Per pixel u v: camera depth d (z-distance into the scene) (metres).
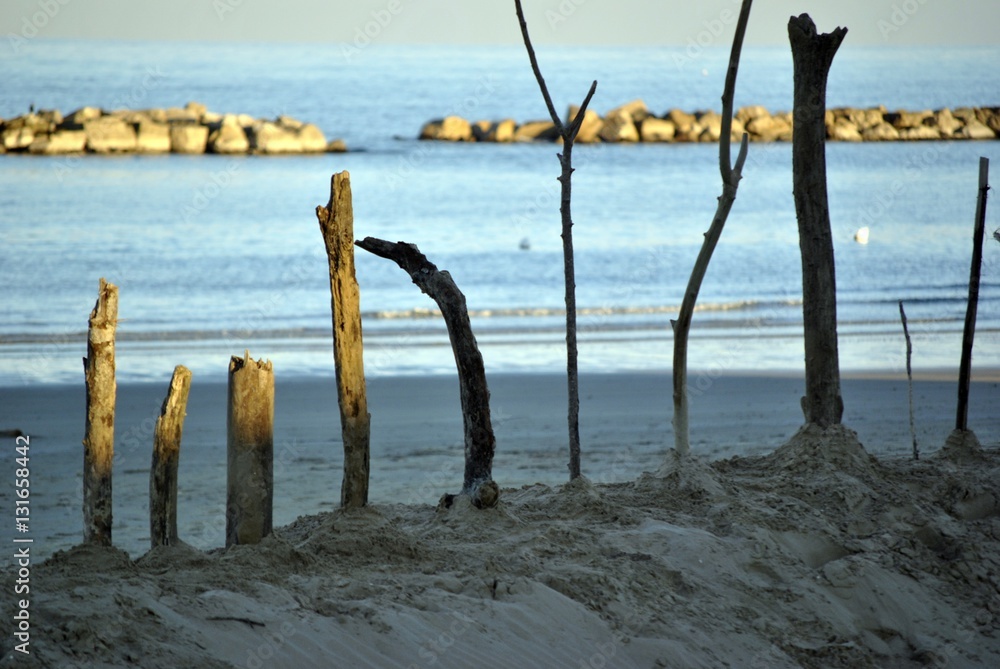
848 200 109.25
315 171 123.75
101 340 14.19
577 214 100.75
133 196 100.12
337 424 33.66
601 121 164.12
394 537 15.44
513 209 102.88
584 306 63.25
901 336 53.44
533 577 14.95
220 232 85.00
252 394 14.84
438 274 17.73
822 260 21.33
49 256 73.56
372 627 12.90
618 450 29.25
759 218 99.31
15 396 38.41
